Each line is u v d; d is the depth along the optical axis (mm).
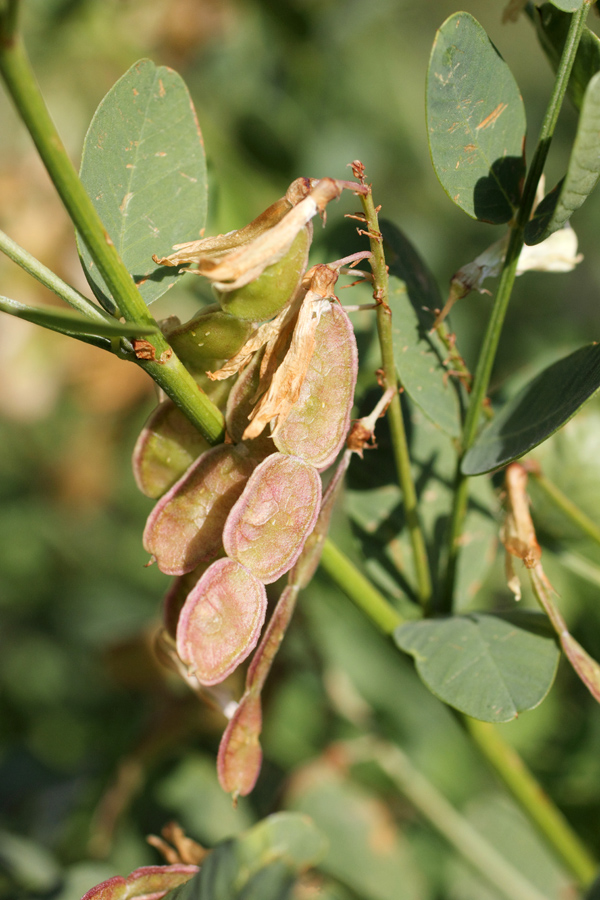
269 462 213
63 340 404
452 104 227
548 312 474
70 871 267
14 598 491
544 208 225
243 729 219
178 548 217
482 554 254
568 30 229
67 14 423
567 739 330
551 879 299
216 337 216
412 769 313
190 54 435
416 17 734
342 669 380
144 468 222
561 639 229
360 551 253
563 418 220
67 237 354
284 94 438
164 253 229
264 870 231
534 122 565
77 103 445
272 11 427
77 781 352
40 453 512
